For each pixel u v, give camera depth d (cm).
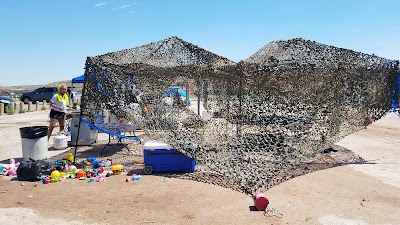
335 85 805
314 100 787
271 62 830
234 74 815
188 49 883
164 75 898
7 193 571
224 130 795
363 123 802
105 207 508
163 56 886
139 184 626
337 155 898
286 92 796
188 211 493
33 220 459
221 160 664
